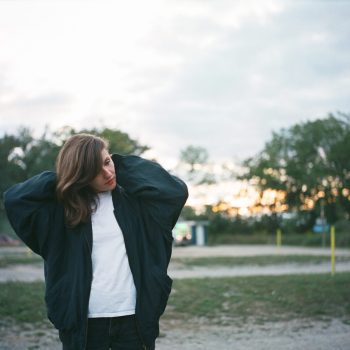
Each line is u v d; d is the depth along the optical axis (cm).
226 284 1136
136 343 230
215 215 6131
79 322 224
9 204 232
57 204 238
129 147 4050
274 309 856
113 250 234
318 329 712
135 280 230
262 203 6200
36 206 233
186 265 2006
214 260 2286
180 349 599
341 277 1277
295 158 6088
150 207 240
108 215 238
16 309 801
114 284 230
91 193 241
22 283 1120
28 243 240
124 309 229
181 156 7969
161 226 240
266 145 6353
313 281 1179
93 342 227
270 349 596
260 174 6191
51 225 235
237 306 882
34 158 2430
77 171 230
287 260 2272
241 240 5459
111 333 227
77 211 229
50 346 603
